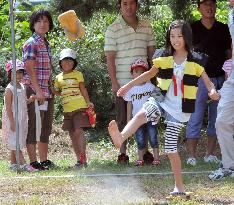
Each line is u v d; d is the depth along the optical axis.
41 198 9.70
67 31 13.49
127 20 13.64
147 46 13.76
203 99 13.44
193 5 15.84
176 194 9.52
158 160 13.30
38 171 12.55
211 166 12.78
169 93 9.27
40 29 13.05
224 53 13.70
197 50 13.57
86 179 11.22
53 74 17.78
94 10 15.85
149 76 9.42
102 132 18.61
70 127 13.54
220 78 13.70
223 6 20.69
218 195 9.81
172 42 9.19
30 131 12.95
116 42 13.61
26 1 23.45
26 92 12.95
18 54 21.28
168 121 9.29
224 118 11.41
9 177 11.56
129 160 14.69
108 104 19.06
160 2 16.20
